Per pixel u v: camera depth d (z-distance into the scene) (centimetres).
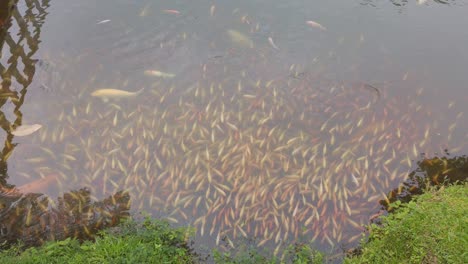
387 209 591
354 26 798
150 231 564
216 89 699
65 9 820
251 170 615
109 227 576
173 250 552
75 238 566
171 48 759
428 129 657
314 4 843
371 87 704
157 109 675
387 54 754
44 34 773
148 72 721
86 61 738
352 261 550
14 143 639
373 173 617
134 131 651
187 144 636
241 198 596
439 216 552
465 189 588
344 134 650
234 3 839
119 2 838
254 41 770
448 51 758
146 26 792
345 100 688
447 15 823
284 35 780
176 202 594
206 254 561
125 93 689
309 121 662
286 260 559
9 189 600
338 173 616
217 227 578
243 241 570
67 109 676
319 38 777
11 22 787
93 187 604
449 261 525
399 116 670
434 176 614
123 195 598
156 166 619
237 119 662
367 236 575
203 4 836
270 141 640
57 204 591
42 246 557
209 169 616
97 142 641
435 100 690
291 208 590
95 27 788
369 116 669
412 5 844
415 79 717
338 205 594
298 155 629
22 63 729
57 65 730
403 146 640
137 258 537
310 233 575
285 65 735
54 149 636
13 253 554
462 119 669
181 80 713
